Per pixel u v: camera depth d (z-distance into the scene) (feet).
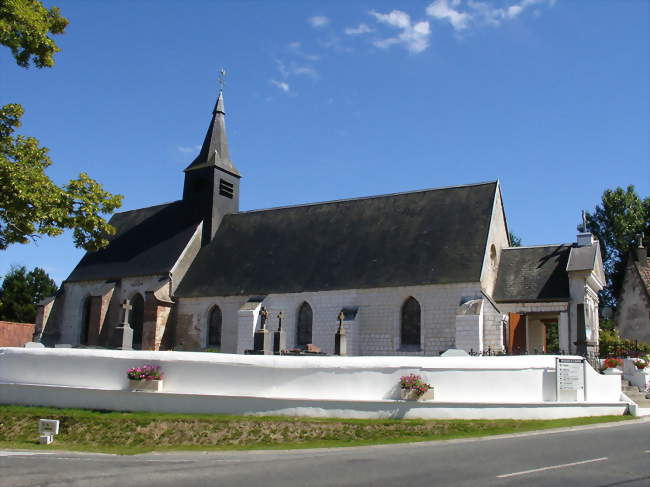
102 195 77.05
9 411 74.38
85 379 75.87
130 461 47.24
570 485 32.17
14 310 199.52
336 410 65.10
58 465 44.45
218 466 42.06
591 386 68.85
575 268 98.63
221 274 120.06
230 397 68.08
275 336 94.38
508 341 97.76
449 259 100.89
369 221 116.16
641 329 142.00
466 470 36.99
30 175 69.97
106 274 131.34
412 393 64.03
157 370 72.38
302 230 121.70
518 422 61.05
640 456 41.04
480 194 109.70
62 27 74.23
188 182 136.67
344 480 34.71
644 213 187.11
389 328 100.63
